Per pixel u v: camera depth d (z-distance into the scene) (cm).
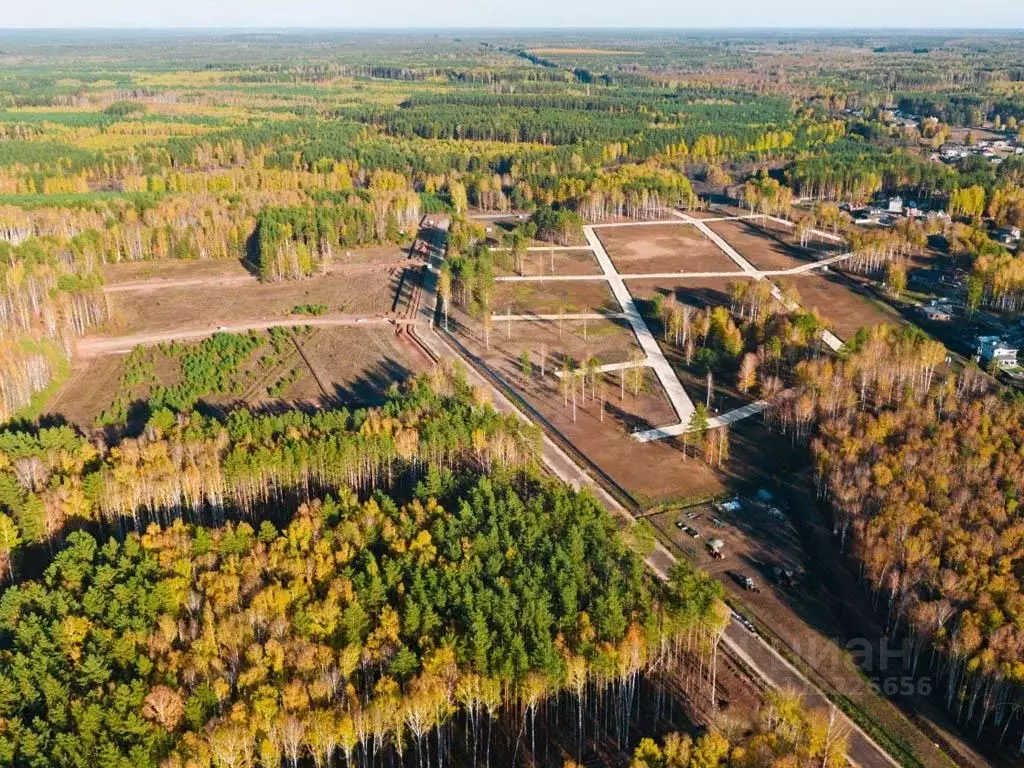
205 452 12569
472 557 10106
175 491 12038
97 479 11844
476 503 11256
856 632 10144
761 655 9762
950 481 11812
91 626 8931
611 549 10588
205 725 8019
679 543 11838
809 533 12081
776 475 13662
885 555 10306
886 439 13362
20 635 8850
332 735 7956
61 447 13125
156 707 7975
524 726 8675
